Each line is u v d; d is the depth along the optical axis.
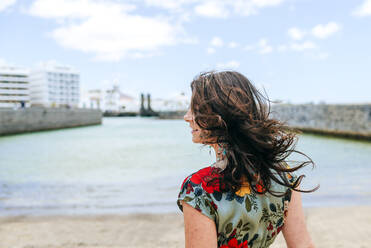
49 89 137.88
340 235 3.93
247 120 0.90
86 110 55.47
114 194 6.41
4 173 9.52
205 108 0.91
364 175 7.68
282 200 0.95
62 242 3.73
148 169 9.84
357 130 20.52
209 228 0.84
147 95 122.19
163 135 31.70
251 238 0.90
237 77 0.95
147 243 3.74
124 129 44.84
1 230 4.21
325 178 7.34
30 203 5.70
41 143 22.62
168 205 5.44
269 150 0.89
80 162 12.15
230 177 0.84
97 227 4.34
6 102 123.50
